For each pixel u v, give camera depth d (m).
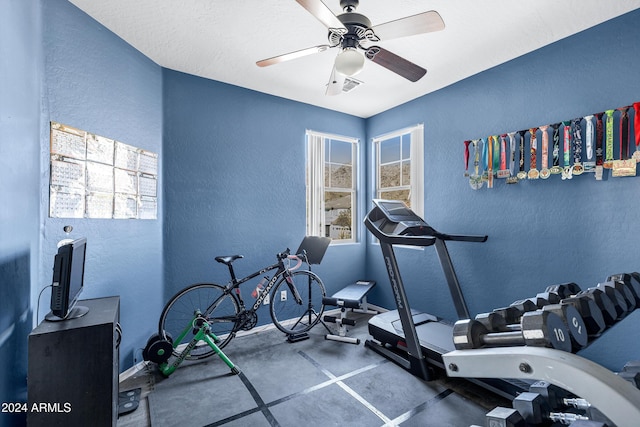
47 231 1.75
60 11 1.83
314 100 3.56
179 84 2.82
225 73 2.88
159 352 2.29
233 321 2.74
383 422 1.78
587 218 2.15
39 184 1.68
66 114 1.86
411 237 2.15
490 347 1.05
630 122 1.95
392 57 1.96
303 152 3.61
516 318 1.25
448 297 3.11
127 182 2.33
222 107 3.06
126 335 2.31
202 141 2.95
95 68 2.07
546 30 2.17
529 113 2.47
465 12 1.99
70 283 1.42
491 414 1.15
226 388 2.14
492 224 2.73
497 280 2.69
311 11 1.47
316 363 2.52
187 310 2.85
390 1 1.89
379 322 2.84
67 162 1.87
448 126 3.12
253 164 3.25
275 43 2.37
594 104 2.11
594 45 2.11
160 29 2.18
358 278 4.06
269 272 3.33
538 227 2.41
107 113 2.16
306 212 3.67
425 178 3.35
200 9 1.97
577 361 0.78
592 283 2.12
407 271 3.53
